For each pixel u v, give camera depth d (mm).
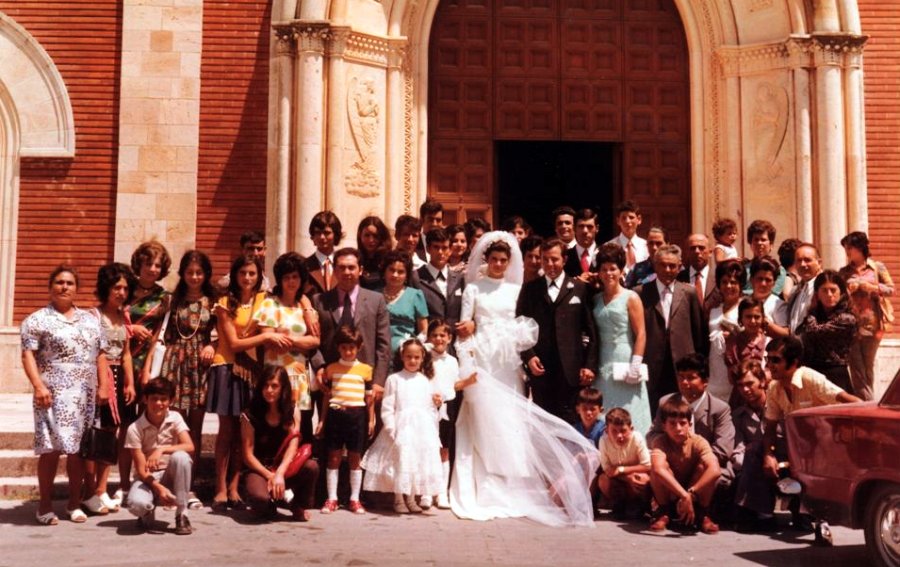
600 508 8219
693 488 7371
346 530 7270
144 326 8188
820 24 12383
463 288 9047
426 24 13133
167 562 6184
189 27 12609
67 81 12609
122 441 8133
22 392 12203
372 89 12562
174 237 12344
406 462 7875
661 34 13797
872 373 8820
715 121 13211
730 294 8578
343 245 12133
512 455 8047
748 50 12852
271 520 7605
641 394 8391
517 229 10281
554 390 8742
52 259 12406
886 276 9469
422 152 12977
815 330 7902
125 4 12594
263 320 8062
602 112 13617
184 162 12438
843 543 7023
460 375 8477
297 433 7746
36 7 12688
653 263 9312
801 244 9594
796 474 6582
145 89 12508
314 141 11984
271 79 12398
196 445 8211
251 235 9047
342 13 12219
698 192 13250
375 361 8305
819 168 12273
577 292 8672
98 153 12555
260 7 12688
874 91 12844
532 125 13523
